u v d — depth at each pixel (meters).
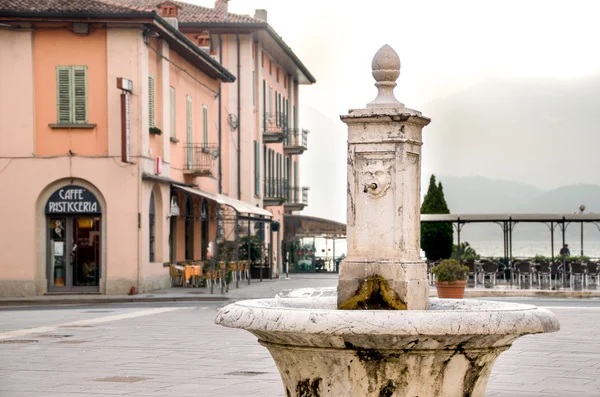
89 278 33.19
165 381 12.89
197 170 39.78
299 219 60.69
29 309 27.80
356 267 7.43
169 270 36.62
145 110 33.44
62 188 33.09
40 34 33.12
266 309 6.53
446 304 7.98
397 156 7.39
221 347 17.05
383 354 6.35
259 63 52.44
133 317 24.06
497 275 40.00
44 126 33.09
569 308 27.25
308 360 6.64
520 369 14.08
